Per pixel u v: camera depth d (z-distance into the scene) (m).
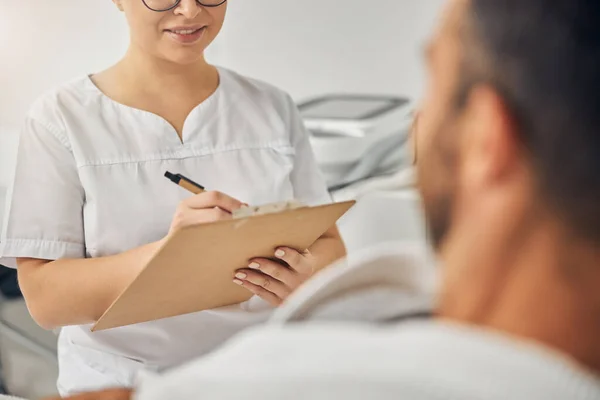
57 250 1.54
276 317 0.57
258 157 1.69
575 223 0.42
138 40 1.59
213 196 1.41
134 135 1.62
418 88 2.17
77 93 1.65
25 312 2.84
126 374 1.58
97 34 2.87
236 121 1.70
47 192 1.55
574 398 0.41
